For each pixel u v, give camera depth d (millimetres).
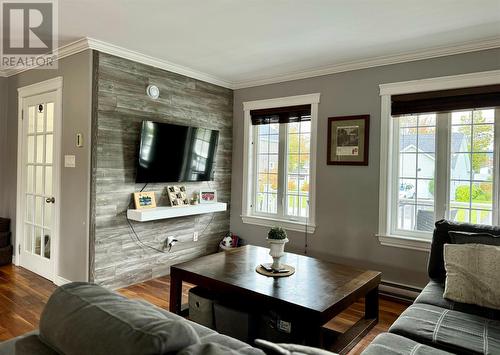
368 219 3715
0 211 4562
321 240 4039
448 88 3256
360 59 3676
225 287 2363
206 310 2529
